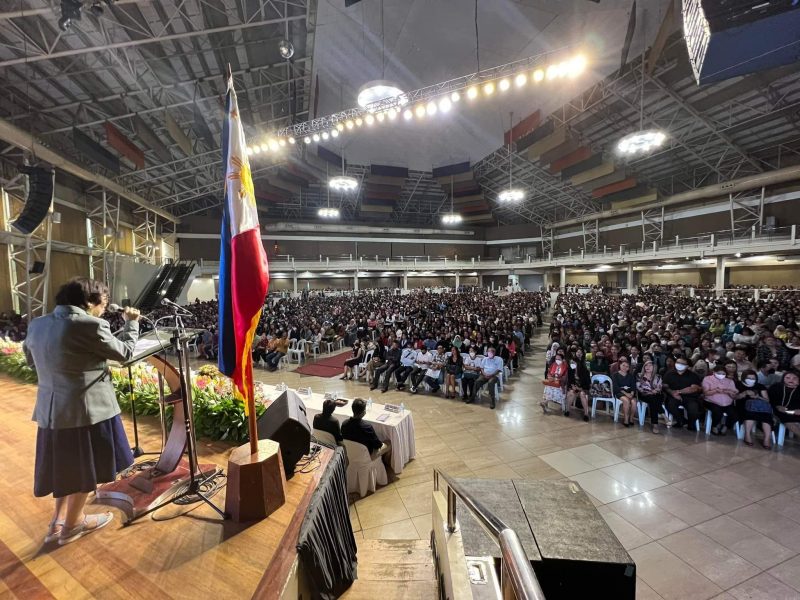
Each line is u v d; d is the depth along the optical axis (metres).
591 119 18.06
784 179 17.39
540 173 26.30
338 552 2.08
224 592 1.38
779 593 2.46
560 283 33.06
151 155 16.64
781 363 5.90
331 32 10.91
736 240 18.02
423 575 2.26
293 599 1.54
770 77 13.07
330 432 3.58
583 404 5.70
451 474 4.14
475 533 1.90
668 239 24.78
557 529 1.83
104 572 1.50
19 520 1.87
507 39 11.38
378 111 10.80
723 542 2.93
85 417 1.59
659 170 23.22
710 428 4.96
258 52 11.25
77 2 7.03
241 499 1.79
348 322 13.86
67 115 12.38
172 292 20.66
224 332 1.94
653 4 9.86
